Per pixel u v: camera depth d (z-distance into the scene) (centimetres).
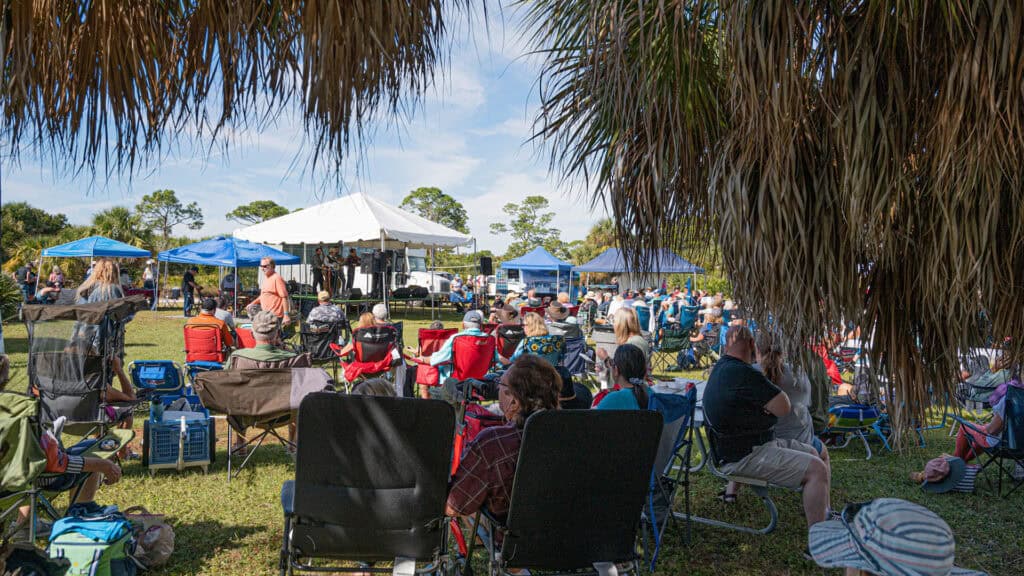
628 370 314
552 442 208
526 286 2636
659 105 148
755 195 135
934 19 123
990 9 114
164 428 440
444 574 229
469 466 223
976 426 452
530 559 220
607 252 1978
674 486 341
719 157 142
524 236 7300
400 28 109
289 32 110
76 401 385
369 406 209
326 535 219
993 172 119
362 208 1568
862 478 475
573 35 165
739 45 121
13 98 108
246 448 513
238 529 352
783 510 402
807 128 134
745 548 341
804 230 132
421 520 221
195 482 427
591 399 404
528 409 231
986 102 117
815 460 316
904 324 150
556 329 781
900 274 146
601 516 221
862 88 122
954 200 122
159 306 2222
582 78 162
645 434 214
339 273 1698
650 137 145
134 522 310
